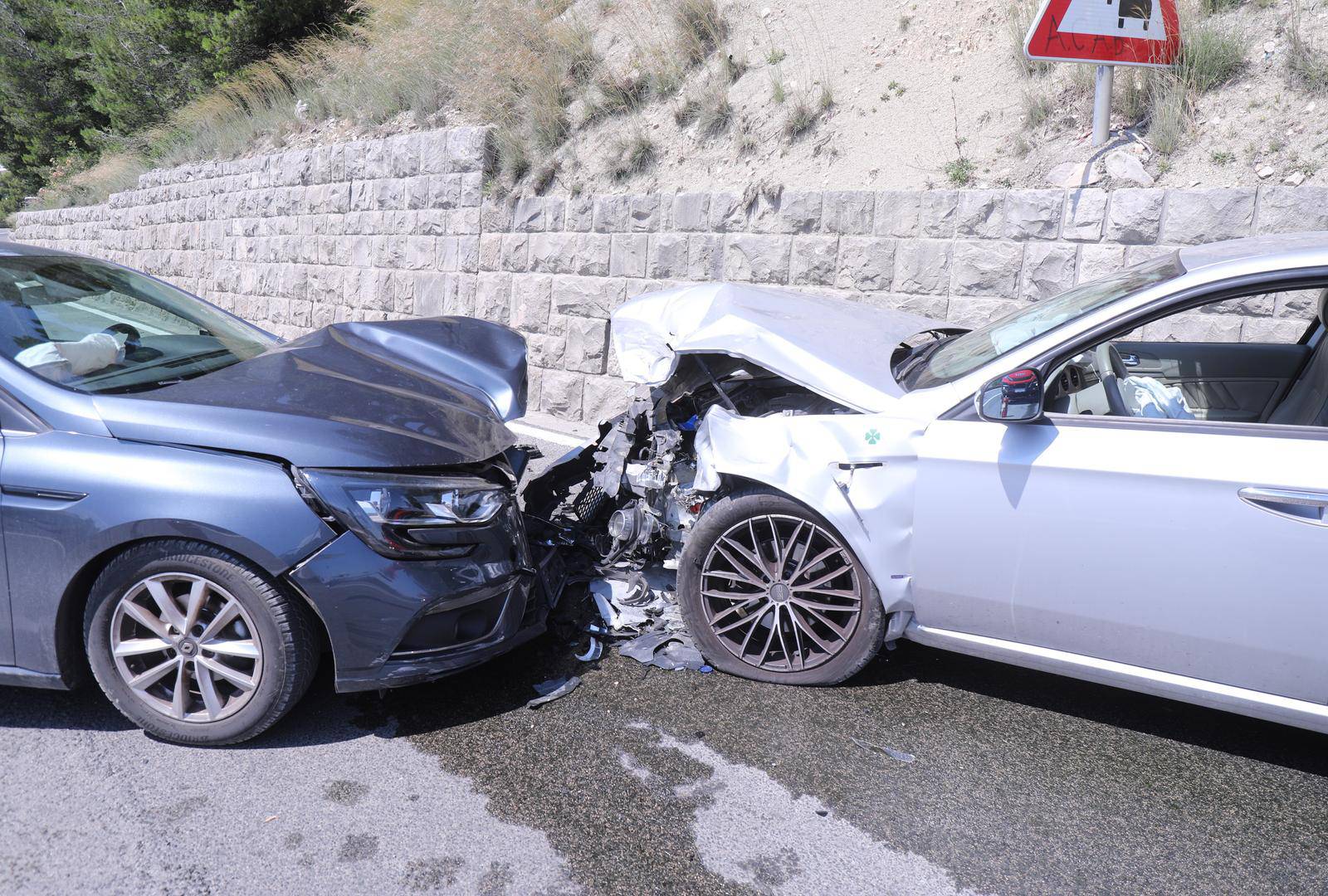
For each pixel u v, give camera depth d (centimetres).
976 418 291
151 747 285
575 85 940
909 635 317
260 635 274
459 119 1012
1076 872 236
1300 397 303
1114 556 270
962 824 255
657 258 752
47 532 272
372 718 304
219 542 266
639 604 378
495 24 1053
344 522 274
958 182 637
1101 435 274
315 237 1155
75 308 342
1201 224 535
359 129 1177
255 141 1385
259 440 279
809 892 227
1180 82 598
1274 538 250
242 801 258
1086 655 286
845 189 672
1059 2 571
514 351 409
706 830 250
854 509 303
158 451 275
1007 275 600
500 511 310
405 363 384
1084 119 632
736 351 337
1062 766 284
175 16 1914
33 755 278
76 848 235
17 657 283
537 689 324
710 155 785
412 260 996
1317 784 277
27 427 282
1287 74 583
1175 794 270
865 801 264
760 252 697
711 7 905
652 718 306
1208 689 270
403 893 223
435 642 290
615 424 420
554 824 251
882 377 322
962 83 717
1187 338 355
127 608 278
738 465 322
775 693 325
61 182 2316
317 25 1752
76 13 2248
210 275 1434
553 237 827
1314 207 505
